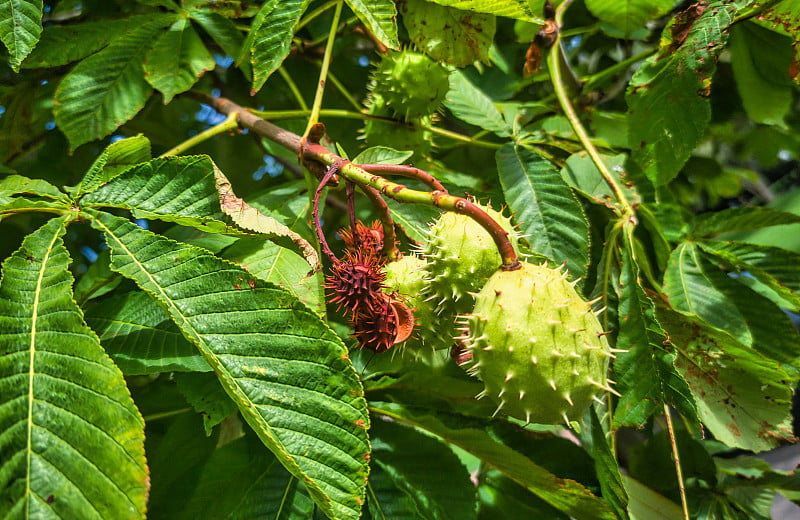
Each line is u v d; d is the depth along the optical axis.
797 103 0.90
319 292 0.51
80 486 0.43
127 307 0.51
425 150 0.61
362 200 0.67
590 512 0.54
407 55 0.59
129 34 0.59
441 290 0.52
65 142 0.68
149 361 0.49
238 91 0.78
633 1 0.67
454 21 0.58
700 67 0.57
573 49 0.90
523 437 0.58
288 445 0.45
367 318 0.50
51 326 0.45
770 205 0.75
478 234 0.52
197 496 0.52
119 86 0.58
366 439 0.46
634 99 0.58
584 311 0.49
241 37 0.61
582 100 0.68
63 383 0.44
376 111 0.60
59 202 0.49
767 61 0.65
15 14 0.51
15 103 0.62
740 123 0.95
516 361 0.48
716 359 0.56
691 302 0.58
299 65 0.70
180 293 0.47
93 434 0.44
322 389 0.46
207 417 0.50
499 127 0.62
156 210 0.49
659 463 0.62
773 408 0.55
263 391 0.46
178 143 0.77
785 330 0.57
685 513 0.53
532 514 0.59
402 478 0.54
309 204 0.54
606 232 0.59
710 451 0.68
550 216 0.57
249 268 0.51
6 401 0.44
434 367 0.57
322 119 0.68
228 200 0.50
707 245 0.60
